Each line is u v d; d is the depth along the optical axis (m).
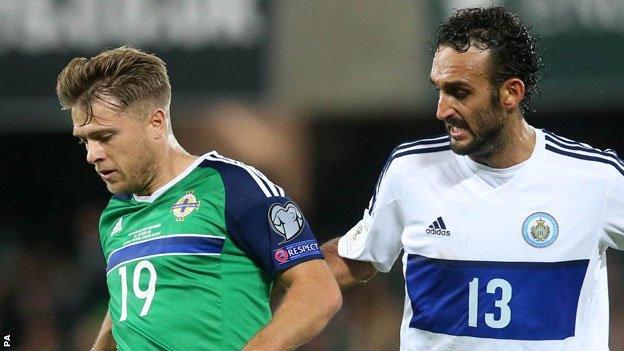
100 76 13.70
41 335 35.31
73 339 34.97
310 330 13.50
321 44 32.62
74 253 39.78
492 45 14.81
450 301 15.71
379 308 33.91
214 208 13.96
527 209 15.48
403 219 16.25
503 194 15.53
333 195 40.19
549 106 36.28
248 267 14.03
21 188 41.66
